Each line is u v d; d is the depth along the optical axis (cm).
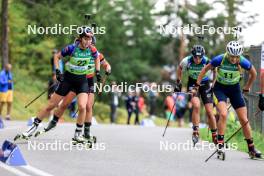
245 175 2138
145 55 13038
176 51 12300
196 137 2973
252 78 2581
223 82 2589
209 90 2762
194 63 2922
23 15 7019
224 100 2589
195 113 2970
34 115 6228
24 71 7494
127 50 11331
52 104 2691
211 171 2195
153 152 2686
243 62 2545
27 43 7388
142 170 2136
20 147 2573
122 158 2416
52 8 6825
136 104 6259
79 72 2622
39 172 1977
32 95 6981
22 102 6531
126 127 4453
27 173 1948
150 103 7194
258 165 2419
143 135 3625
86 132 2761
